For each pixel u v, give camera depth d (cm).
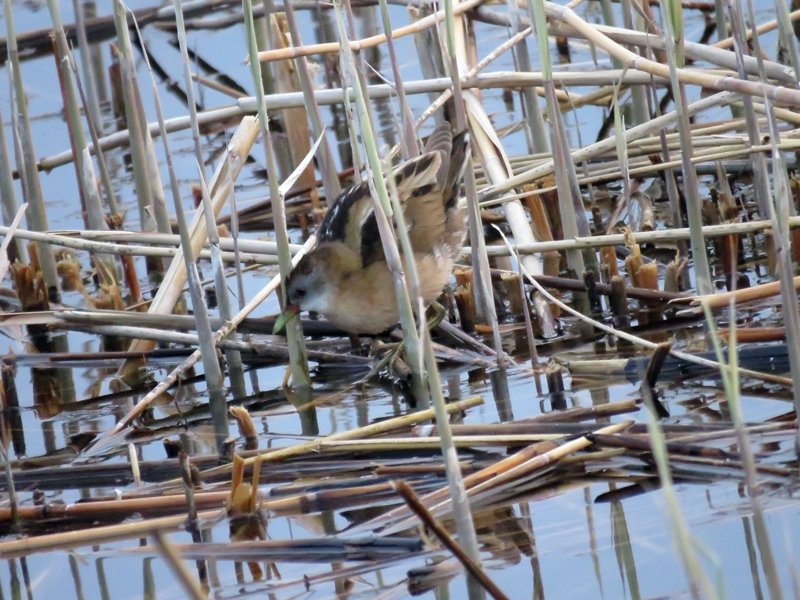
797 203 1032
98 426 879
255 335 1045
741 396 751
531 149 1291
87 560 635
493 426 714
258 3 1608
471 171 850
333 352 980
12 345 1069
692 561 353
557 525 609
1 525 675
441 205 917
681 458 644
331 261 891
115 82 1559
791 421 671
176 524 655
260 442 797
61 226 1278
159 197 1065
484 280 874
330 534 633
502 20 1116
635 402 736
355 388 904
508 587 552
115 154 1502
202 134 1496
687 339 876
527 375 860
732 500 607
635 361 816
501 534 607
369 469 702
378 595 556
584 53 1557
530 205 1076
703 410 731
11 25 1069
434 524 505
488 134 1084
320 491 662
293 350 895
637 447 654
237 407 791
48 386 973
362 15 1600
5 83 1619
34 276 1066
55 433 870
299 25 1669
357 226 908
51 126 1523
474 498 634
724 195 1053
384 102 1476
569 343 929
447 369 905
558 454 645
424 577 568
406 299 830
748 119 915
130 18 1680
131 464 743
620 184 1267
